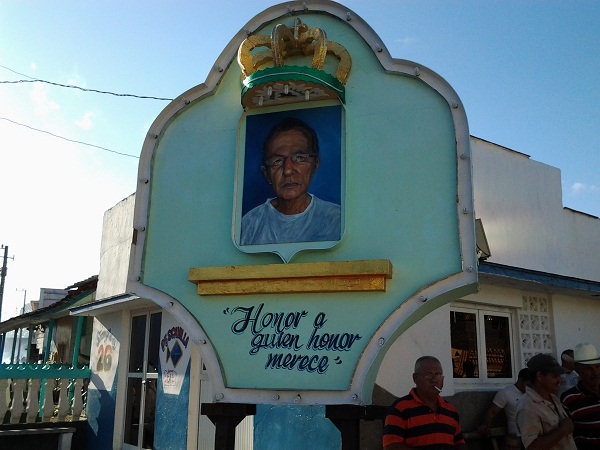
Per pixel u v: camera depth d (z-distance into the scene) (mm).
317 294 5047
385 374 6934
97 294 11891
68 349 15266
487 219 8867
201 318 5312
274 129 5652
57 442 9961
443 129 5145
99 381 11062
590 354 4957
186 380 8531
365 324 4855
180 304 5422
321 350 4898
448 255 4836
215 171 5777
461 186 4934
